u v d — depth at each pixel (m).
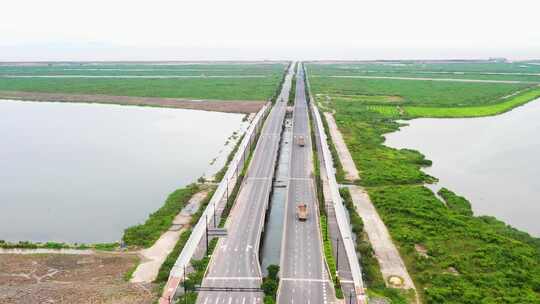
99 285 137.00
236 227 172.25
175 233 174.50
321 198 196.38
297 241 163.75
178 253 155.75
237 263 147.00
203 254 153.00
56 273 144.75
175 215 190.75
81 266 149.75
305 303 127.25
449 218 186.75
